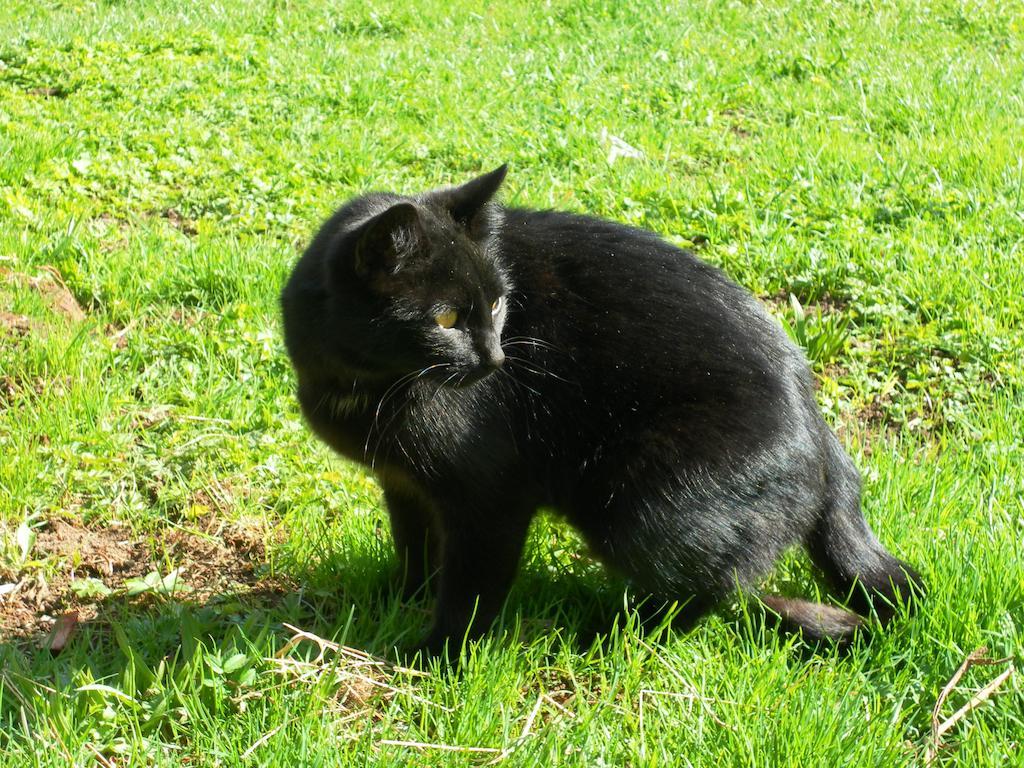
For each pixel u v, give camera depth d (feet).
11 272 5.04
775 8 10.06
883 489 4.10
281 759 3.24
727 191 5.71
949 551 3.77
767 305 5.11
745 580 3.75
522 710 3.46
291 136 6.91
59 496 4.13
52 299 4.96
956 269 5.12
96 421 4.40
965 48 8.93
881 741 3.30
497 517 3.71
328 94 7.70
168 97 7.47
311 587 3.86
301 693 3.40
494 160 6.54
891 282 5.13
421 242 3.61
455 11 10.33
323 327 3.67
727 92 7.76
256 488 4.19
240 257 5.25
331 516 4.14
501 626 3.66
